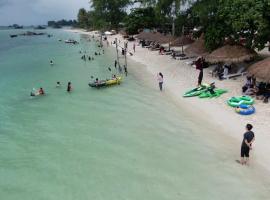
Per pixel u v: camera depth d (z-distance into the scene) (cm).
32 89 3403
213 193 1378
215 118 2170
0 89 3459
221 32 3306
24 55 6838
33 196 1448
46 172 1650
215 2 3462
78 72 4316
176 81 3291
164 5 4597
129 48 6719
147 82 3428
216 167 1582
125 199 1381
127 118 2361
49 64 5219
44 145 1980
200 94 2689
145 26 8719
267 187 1386
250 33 3084
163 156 1744
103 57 5788
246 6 2833
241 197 1335
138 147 1872
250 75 2581
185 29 5584
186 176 1529
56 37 14750
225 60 3042
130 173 1589
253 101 2333
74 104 2784
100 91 3169
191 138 1931
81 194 1438
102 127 2214
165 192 1411
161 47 5500
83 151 1864
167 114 2373
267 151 1658
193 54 3806
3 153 1888
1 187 1530
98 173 1608
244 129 1947
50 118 2459
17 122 2405
